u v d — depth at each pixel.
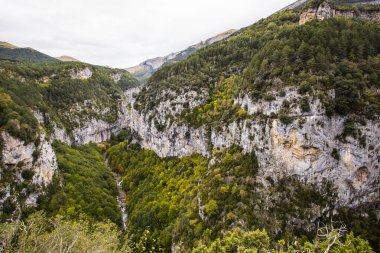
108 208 76.50
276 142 52.22
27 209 64.19
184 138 90.56
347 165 48.09
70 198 74.12
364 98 49.31
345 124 48.72
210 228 50.09
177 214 63.88
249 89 62.47
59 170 84.75
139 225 67.75
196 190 64.50
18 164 66.75
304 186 49.19
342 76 51.31
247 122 58.91
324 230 44.97
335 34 59.16
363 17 85.81
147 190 83.94
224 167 59.97
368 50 55.25
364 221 46.75
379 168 48.19
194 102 95.00
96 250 29.98
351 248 33.88
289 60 57.16
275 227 45.69
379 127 47.44
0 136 64.81
